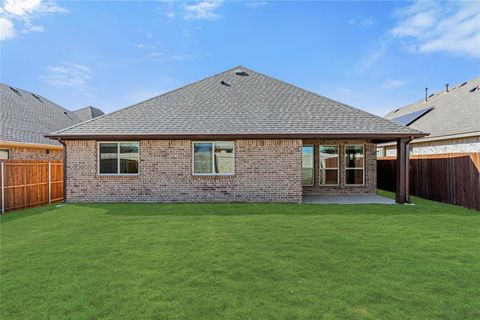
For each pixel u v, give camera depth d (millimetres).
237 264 5344
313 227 7977
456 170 11688
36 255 5848
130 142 12641
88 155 12570
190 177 12531
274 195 12453
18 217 9555
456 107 18641
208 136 11945
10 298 4148
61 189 13625
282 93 15141
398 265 5277
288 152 12430
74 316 3689
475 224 8359
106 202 12484
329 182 15219
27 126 17078
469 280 4668
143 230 7734
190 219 9031
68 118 23484
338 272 4988
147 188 12547
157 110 13680
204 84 15953
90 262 5469
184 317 3666
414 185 14664
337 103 14336
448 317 3664
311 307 3887
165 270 5090
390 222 8594
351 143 15117
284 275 4875
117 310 3822
